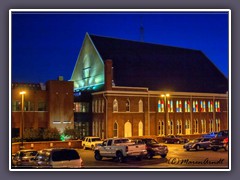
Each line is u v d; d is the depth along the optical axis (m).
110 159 33.69
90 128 63.16
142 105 62.44
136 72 67.38
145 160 32.16
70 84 59.78
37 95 57.34
